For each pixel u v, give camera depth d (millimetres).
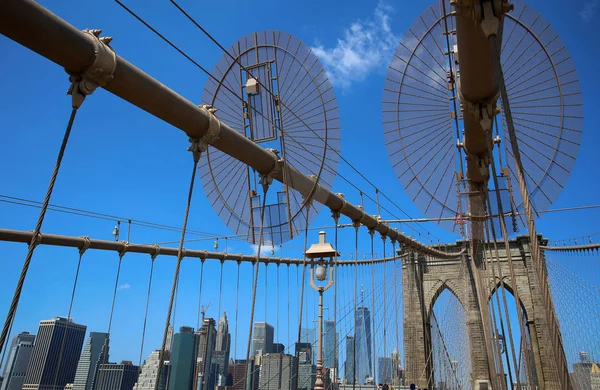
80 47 9023
